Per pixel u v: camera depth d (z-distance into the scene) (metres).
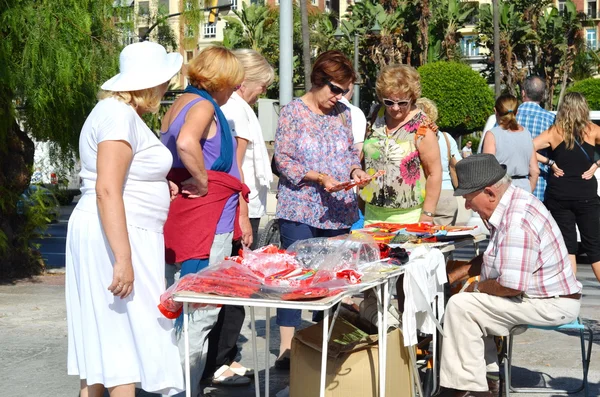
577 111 7.08
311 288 3.83
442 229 5.46
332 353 4.36
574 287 4.75
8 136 9.91
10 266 10.29
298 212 5.37
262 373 5.82
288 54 11.05
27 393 5.29
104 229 3.80
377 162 5.85
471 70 38.84
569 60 52.50
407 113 5.82
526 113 8.03
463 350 4.65
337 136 5.43
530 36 50.75
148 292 3.97
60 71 9.14
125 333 3.93
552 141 7.18
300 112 5.39
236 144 5.15
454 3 48.31
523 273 4.57
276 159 5.41
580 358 6.24
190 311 4.04
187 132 4.43
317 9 50.03
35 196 10.41
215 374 5.61
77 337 4.00
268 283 3.93
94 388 4.12
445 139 7.75
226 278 3.95
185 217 4.64
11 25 8.90
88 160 3.93
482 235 5.60
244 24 47.50
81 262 3.91
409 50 47.78
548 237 4.68
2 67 8.85
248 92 5.68
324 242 4.52
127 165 3.87
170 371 4.01
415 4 47.44
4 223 10.16
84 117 9.92
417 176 5.79
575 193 7.07
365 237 4.59
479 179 4.65
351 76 5.33
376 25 30.97
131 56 4.03
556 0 66.75
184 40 13.86
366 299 4.98
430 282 4.70
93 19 9.79
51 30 9.14
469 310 4.65
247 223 5.25
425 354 5.46
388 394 4.38
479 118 38.47
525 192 4.73
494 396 4.96
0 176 9.90
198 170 4.47
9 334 6.95
